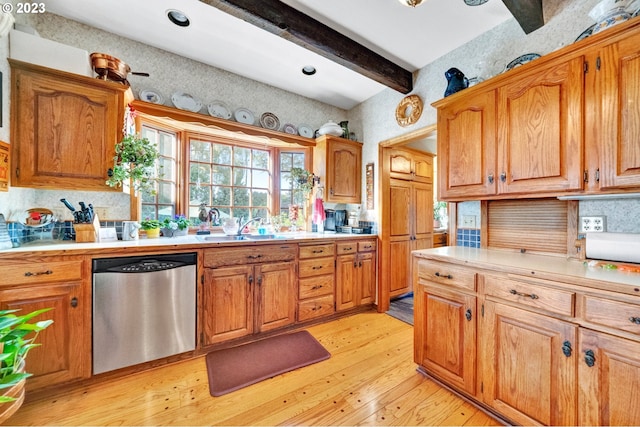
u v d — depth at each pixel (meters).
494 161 1.62
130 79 2.19
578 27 1.56
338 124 3.38
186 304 1.92
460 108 1.82
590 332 1.06
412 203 3.52
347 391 1.62
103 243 1.84
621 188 1.17
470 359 1.47
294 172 3.02
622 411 0.98
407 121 2.65
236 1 1.63
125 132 1.95
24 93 1.61
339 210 3.38
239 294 2.15
